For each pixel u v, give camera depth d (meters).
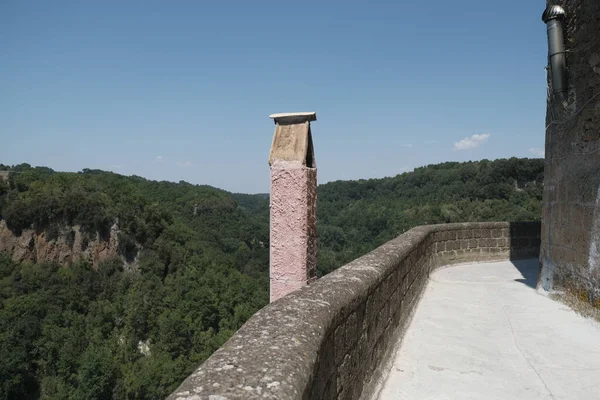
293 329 1.70
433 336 4.74
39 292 51.56
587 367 3.87
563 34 6.23
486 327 5.09
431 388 3.40
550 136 6.62
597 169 5.34
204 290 52.56
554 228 6.44
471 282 7.80
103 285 56.47
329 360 2.00
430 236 8.49
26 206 59.34
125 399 37.53
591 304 5.43
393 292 4.17
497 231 10.44
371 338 3.10
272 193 3.23
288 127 3.33
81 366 37.03
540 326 5.09
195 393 1.14
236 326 49.81
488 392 3.35
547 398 3.27
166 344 44.78
